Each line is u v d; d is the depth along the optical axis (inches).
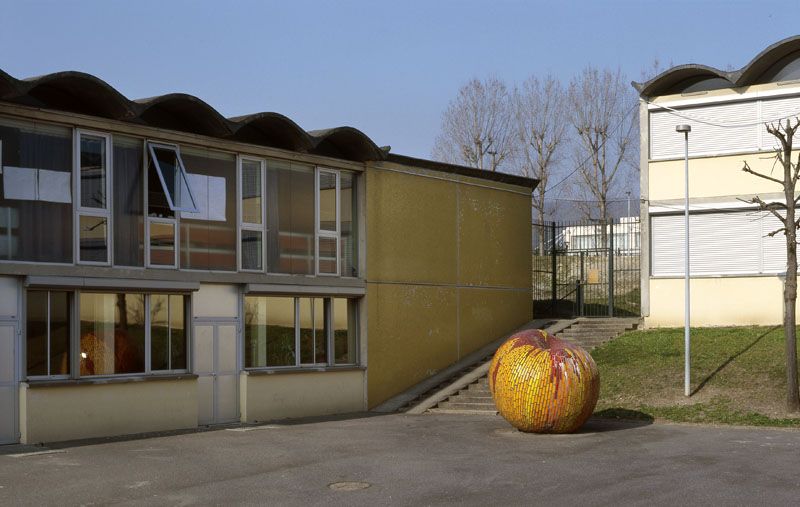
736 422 768.9
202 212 813.2
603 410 837.8
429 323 1052.5
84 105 725.9
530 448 642.2
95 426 716.7
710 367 915.4
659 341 1034.7
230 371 833.5
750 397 825.5
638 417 808.9
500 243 1171.9
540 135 2012.8
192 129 807.7
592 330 1141.7
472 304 1119.0
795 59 1075.9
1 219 669.9
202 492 489.1
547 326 1169.4
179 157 791.7
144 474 543.8
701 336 1033.5
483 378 1010.1
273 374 862.5
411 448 650.2
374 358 976.9
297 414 886.4
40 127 698.2
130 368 751.7
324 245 935.7
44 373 692.1
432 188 1069.1
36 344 688.4
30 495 482.3
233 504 459.5
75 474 543.5
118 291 742.5
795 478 512.4
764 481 503.5
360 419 871.1
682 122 1128.2
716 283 1100.5
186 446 666.2
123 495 482.0
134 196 759.1
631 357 984.3
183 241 794.8
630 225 1608.0
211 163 826.8
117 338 743.7
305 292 901.2
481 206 1143.6
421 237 1048.2
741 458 583.8
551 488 490.3
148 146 770.8
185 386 785.6
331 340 943.0
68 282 700.0
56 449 649.6
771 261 1071.6
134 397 745.0
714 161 1106.7
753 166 1084.5
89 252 721.6
